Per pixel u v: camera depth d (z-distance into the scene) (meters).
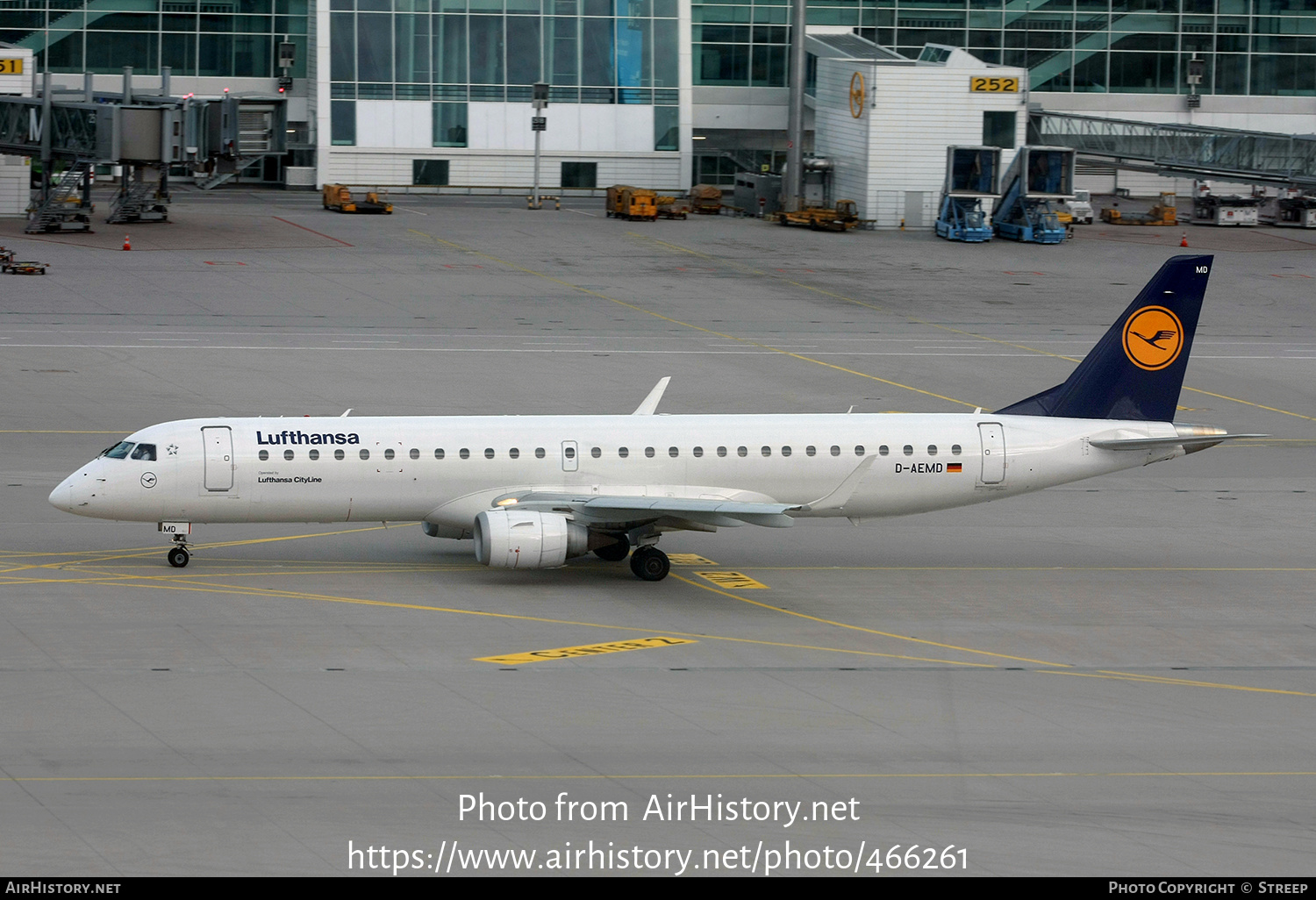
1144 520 146.00
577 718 87.81
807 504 114.56
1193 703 94.19
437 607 110.50
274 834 71.12
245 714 86.88
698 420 124.75
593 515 117.75
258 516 118.56
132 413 175.12
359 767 79.62
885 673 98.31
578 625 107.00
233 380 194.50
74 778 77.06
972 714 90.75
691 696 92.44
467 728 85.69
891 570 125.88
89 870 66.81
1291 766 83.62
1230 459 174.38
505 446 120.50
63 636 100.31
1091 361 128.75
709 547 132.50
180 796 75.25
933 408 190.88
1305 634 110.06
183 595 111.50
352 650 99.56
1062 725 89.25
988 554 132.00
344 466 118.25
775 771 80.81
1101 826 74.69
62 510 116.06
